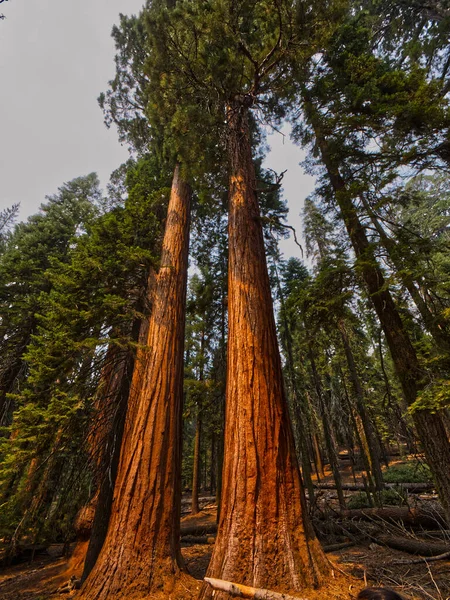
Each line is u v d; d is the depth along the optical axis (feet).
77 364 20.81
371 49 37.99
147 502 14.92
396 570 13.75
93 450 20.53
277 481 11.57
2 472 18.25
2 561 24.94
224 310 36.47
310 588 9.75
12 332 38.88
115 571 13.24
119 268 22.29
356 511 24.66
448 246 18.04
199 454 46.26
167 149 28.78
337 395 40.11
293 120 28.50
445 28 29.55
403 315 20.47
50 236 46.62
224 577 10.09
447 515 16.20
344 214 22.93
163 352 19.40
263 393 13.10
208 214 35.81
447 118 18.28
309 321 23.88
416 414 17.97
